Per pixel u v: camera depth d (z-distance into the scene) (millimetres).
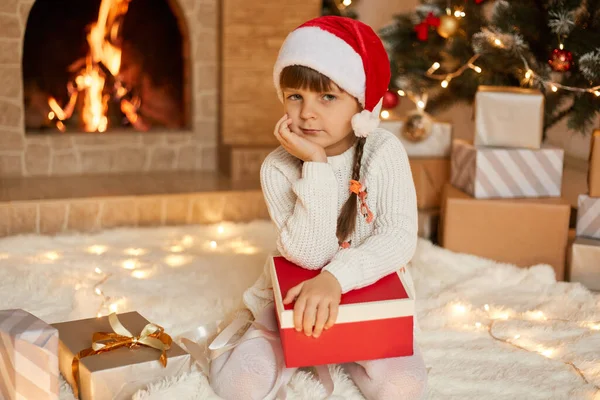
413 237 1338
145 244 2271
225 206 2557
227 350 1374
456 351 1561
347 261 1237
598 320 1742
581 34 2221
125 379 1289
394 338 1230
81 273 1972
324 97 1278
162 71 3098
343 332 1207
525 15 2307
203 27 2916
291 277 1286
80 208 2406
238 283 1937
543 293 1917
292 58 1252
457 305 1794
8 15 2656
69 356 1347
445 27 2418
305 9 2930
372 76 1281
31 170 2814
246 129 2975
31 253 2137
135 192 2537
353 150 1387
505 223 2119
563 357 1551
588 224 2096
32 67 2941
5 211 2332
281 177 1391
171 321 1675
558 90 2363
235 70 2916
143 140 2949
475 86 2529
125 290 1862
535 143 2145
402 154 1392
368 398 1321
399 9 3846
